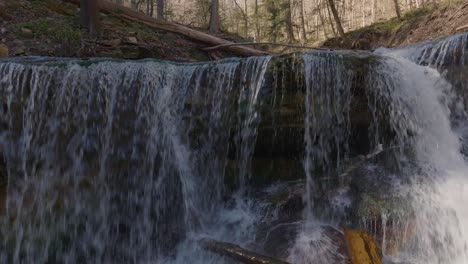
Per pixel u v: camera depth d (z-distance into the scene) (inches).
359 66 170.1
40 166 151.0
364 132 173.5
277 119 166.4
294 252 130.4
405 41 546.9
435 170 157.1
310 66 162.7
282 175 171.8
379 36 631.2
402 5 1155.9
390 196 143.6
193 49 332.5
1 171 145.3
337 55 170.1
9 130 147.8
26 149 149.6
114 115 162.4
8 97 148.4
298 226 144.1
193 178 169.9
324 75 165.2
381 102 172.1
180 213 166.4
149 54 274.7
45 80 153.7
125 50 260.5
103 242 155.3
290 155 175.0
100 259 153.9
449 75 209.5
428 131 178.5
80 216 153.0
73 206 152.8
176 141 169.8
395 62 180.5
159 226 163.5
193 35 337.7
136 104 165.5
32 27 260.1
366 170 160.6
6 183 145.3
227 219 160.7
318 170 167.8
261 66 166.4
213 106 170.7
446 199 137.8
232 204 167.9
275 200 157.9
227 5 1306.6
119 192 160.9
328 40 741.9
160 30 339.3
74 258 150.1
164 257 153.3
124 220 160.1
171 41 327.3
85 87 158.9
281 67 164.2
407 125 175.6
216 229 157.6
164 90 169.9
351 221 141.1
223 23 1075.9
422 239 130.4
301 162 173.0
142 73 167.9
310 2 1525.6
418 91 183.3
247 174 173.3
